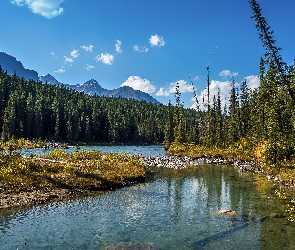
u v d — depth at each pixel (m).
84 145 119.50
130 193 25.31
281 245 14.04
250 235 15.35
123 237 14.84
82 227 16.22
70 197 22.89
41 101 124.12
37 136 113.50
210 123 83.38
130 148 102.75
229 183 30.77
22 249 13.02
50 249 13.11
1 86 128.62
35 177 25.75
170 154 72.00
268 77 23.52
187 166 46.47
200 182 31.39
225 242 14.41
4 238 14.26
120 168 34.84
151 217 18.42
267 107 26.33
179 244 14.09
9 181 23.78
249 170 40.84
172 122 103.62
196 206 21.23
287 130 23.81
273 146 25.03
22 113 115.25
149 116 174.88
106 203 21.66
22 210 18.97
